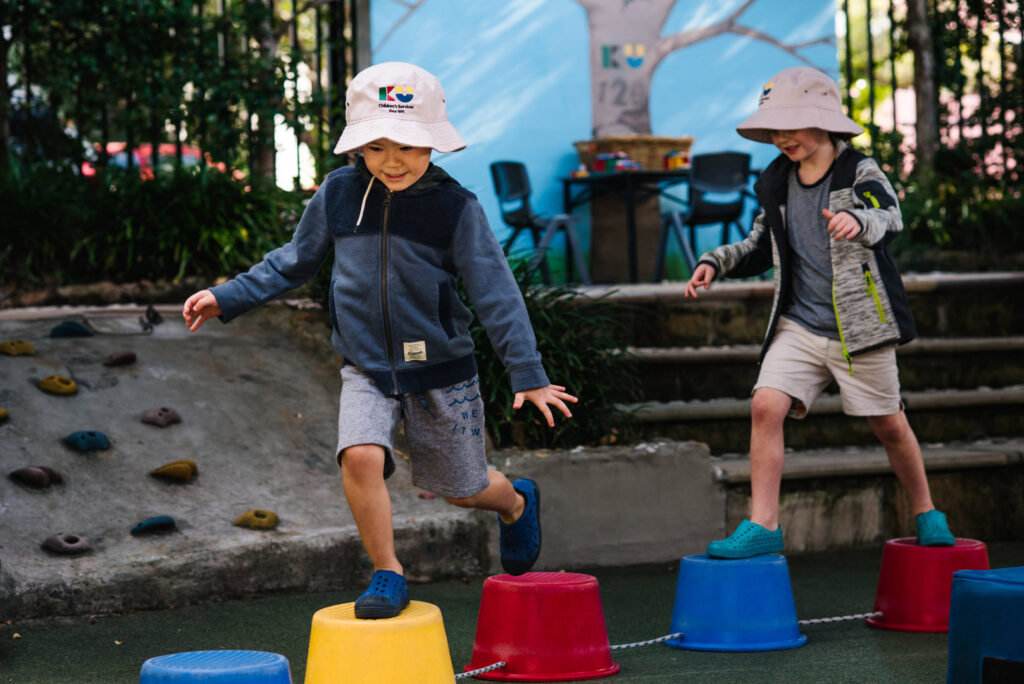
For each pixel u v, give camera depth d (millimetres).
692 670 3006
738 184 7773
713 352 5488
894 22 8805
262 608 3590
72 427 4160
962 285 6234
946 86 8875
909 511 4973
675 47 8820
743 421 5254
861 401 3555
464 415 2777
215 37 7605
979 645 2430
